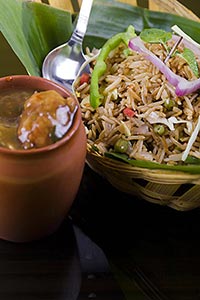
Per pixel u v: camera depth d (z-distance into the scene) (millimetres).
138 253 524
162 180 512
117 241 531
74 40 650
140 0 710
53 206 489
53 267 508
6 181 456
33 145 456
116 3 667
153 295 499
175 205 549
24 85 493
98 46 673
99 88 600
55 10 636
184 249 530
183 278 511
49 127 458
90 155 538
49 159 454
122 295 496
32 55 621
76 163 476
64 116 465
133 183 535
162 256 524
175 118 572
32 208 478
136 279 507
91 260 516
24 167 451
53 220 507
